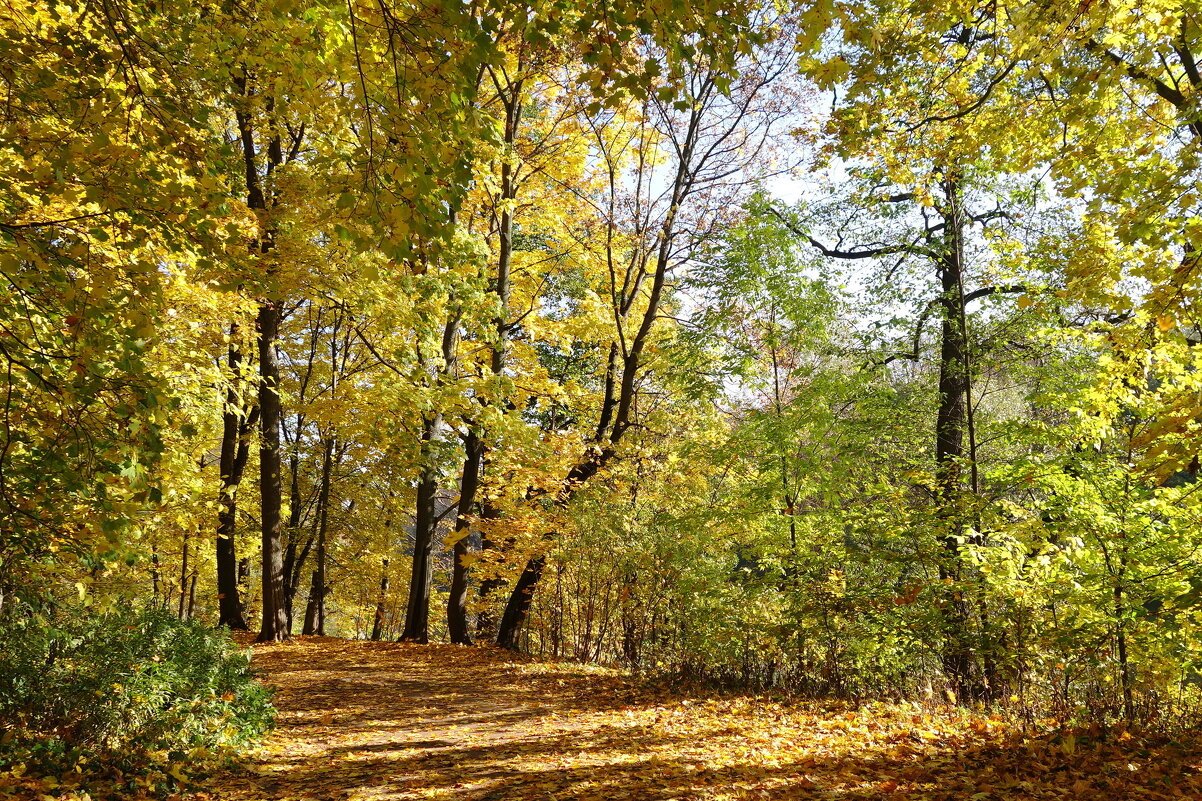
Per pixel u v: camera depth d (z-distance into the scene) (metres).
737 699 8.91
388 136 3.82
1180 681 7.00
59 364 4.14
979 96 8.68
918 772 5.21
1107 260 6.71
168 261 7.61
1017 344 11.36
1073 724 6.34
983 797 4.43
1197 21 5.32
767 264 12.61
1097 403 7.68
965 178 11.33
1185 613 6.82
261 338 14.41
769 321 12.91
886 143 8.15
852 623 8.82
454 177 4.11
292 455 20.41
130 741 5.45
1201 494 7.06
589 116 4.05
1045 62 5.34
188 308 10.10
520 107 15.00
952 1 6.57
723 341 13.62
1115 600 7.23
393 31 3.80
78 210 4.98
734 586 10.45
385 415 12.86
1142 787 4.41
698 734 7.23
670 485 16.08
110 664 5.70
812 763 5.73
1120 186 5.39
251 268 4.78
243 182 5.11
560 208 16.20
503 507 15.96
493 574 15.84
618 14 3.74
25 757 4.68
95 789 4.68
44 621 5.71
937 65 8.05
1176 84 6.77
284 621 15.11
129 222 4.38
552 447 16.05
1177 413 4.75
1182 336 5.59
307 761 6.43
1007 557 7.78
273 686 9.96
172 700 6.11
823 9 4.44
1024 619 7.46
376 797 5.31
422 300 10.41
